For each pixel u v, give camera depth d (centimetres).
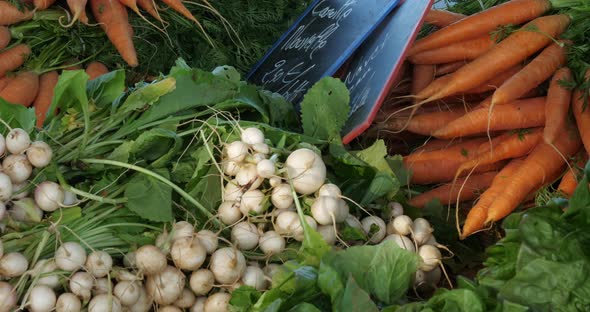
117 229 73
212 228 77
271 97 97
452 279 84
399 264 63
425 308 57
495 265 64
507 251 62
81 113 85
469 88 102
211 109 86
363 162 83
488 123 95
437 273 78
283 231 74
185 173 81
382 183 82
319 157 78
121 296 66
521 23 106
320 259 67
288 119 98
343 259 64
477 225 90
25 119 79
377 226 78
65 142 83
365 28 103
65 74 79
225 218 76
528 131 99
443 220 91
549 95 96
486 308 58
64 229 71
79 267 67
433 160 103
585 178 63
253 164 76
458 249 89
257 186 76
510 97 96
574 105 95
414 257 63
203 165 79
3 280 66
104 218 74
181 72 88
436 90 105
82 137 82
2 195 68
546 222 59
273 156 78
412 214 87
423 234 79
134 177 78
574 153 97
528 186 93
